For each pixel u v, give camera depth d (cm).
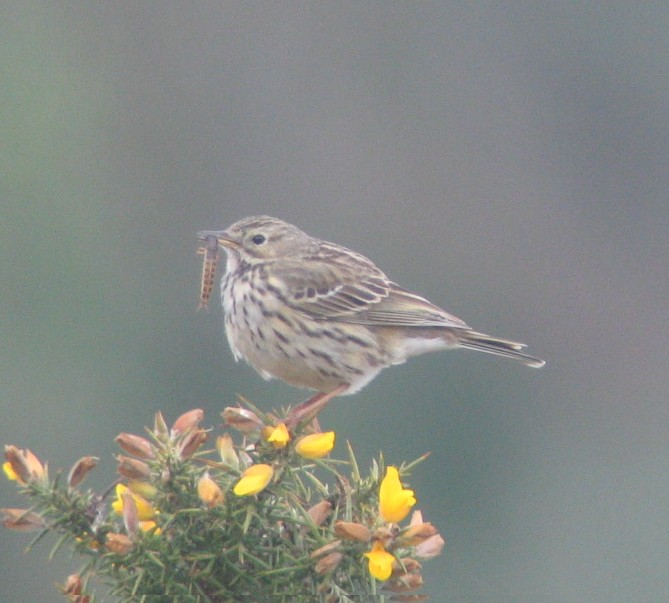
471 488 1819
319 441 512
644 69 2558
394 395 1795
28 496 507
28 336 2002
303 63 2569
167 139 2495
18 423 1916
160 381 1953
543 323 2239
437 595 1767
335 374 829
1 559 1641
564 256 2386
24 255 2127
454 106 2536
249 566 507
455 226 2391
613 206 2498
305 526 507
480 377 1855
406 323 841
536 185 2481
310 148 2489
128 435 507
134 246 2250
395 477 498
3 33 2519
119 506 514
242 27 2591
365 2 2575
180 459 502
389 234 2377
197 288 2159
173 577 495
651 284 2356
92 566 505
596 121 2548
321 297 828
